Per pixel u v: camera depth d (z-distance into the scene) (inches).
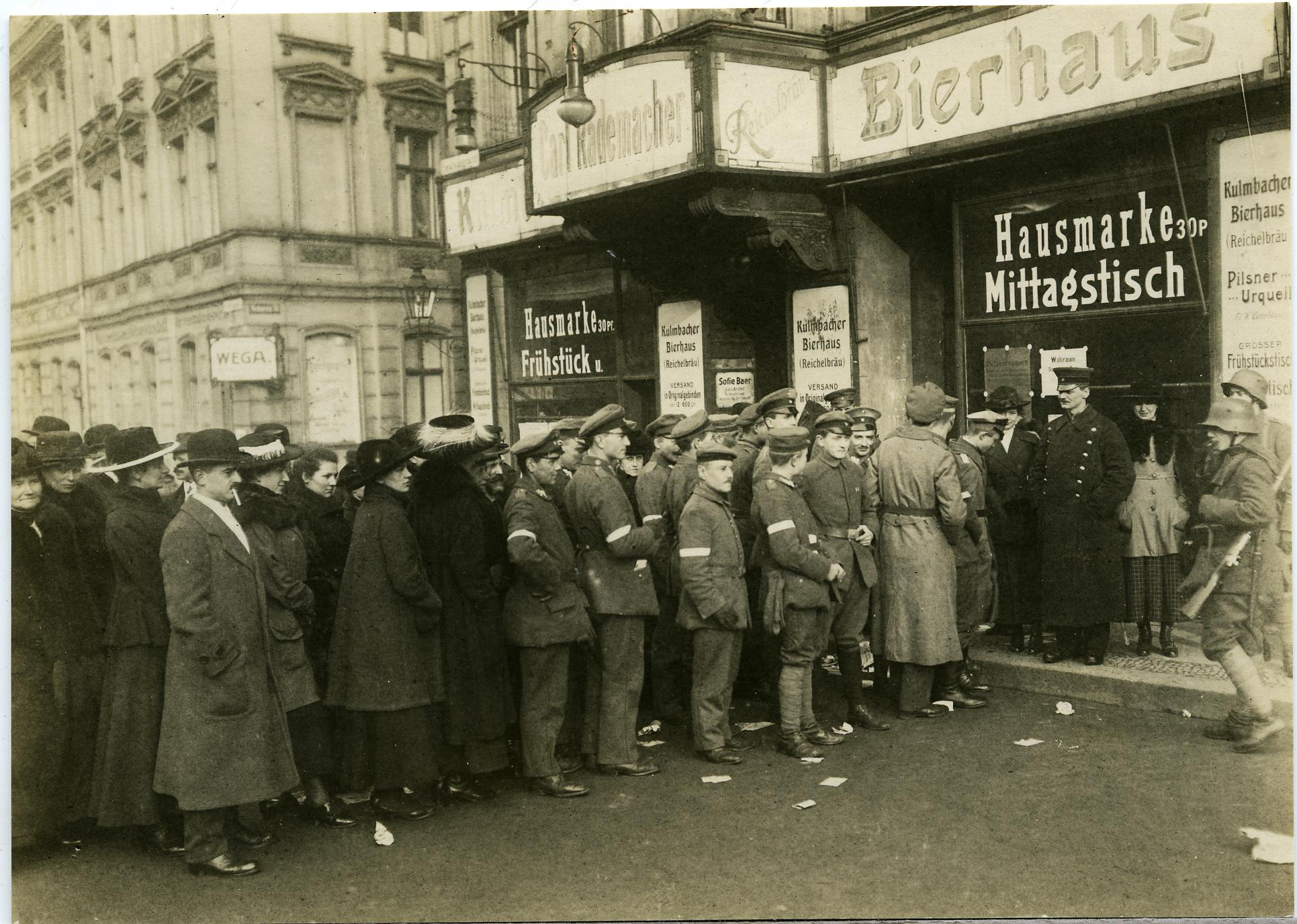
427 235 569.6
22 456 180.1
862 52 317.4
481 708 191.3
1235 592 200.1
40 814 177.5
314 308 537.3
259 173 525.3
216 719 164.6
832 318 344.8
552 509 197.0
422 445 190.7
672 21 365.1
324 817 188.5
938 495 226.1
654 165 324.5
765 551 214.7
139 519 175.5
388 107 554.6
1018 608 258.2
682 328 391.5
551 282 460.8
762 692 263.0
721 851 169.5
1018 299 306.7
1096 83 263.0
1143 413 247.1
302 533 198.4
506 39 467.5
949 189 327.3
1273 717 201.5
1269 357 247.9
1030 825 173.6
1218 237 255.1
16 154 678.5
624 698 205.9
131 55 598.9
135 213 610.9
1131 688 229.6
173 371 582.6
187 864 170.2
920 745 215.2
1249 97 243.3
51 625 177.2
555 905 154.0
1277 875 155.0
